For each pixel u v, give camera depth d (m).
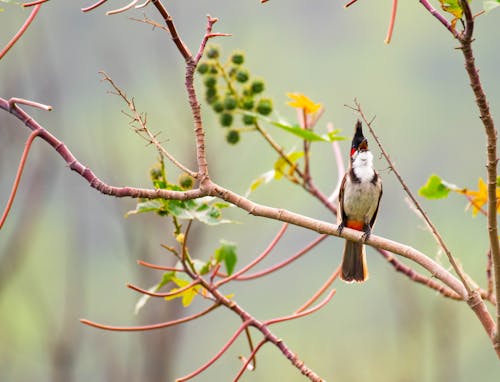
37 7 4.61
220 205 5.30
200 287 5.52
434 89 26.61
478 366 17.61
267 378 18.27
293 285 20.64
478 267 19.47
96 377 13.71
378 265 20.19
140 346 12.66
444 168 23.84
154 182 5.41
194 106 4.90
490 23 26.47
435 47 27.77
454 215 21.00
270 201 14.94
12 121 11.89
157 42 13.80
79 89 18.83
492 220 4.51
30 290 15.32
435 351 10.94
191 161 11.85
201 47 4.89
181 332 13.14
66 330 11.89
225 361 19.02
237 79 6.59
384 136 24.22
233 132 6.71
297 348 18.36
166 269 5.32
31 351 15.20
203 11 21.62
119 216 11.94
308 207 20.66
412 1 29.08
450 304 10.98
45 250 18.55
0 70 12.64
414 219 18.81
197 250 11.95
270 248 5.56
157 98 17.17
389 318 19.17
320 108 6.76
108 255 18.48
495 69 26.30
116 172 12.27
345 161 21.09
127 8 4.45
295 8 27.48
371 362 14.70
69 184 14.82
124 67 14.67
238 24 17.08
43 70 12.65
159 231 11.88
